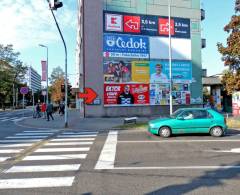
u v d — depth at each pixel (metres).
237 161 9.76
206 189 6.71
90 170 8.70
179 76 36.12
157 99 34.84
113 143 14.19
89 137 16.86
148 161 9.88
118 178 7.76
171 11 36.19
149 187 6.93
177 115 16.75
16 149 12.86
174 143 14.01
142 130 20.44
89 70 32.97
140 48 34.50
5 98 84.12
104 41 33.31
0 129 22.73
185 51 36.59
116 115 33.28
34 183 7.41
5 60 78.62
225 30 23.86
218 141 14.64
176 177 7.79
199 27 37.28
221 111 41.62
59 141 15.30
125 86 33.75
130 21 34.25
